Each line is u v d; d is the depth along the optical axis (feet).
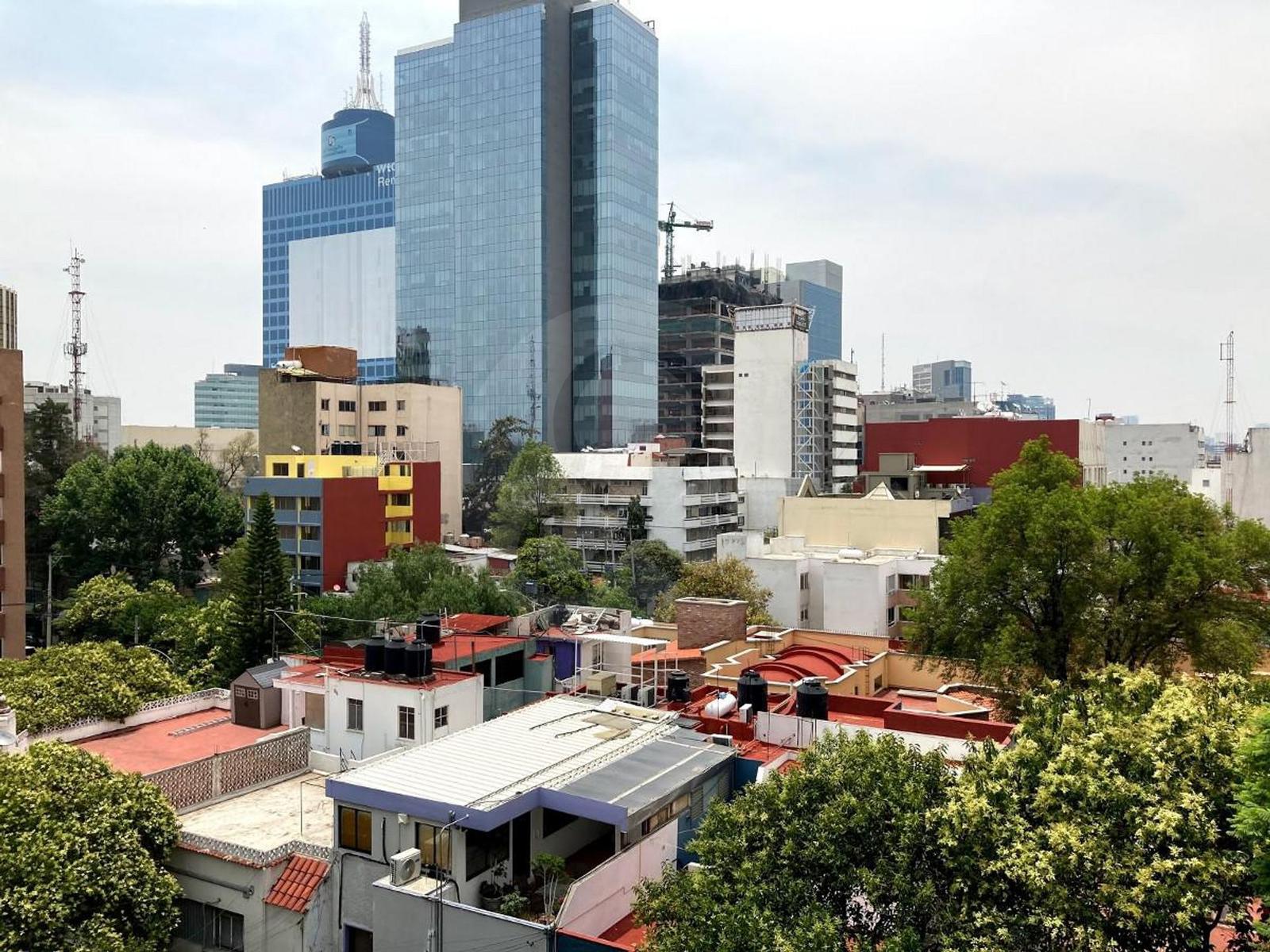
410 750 94.58
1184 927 58.54
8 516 225.35
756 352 564.30
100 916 85.15
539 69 620.08
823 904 65.62
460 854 79.25
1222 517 167.43
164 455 346.54
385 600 226.17
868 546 322.55
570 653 158.40
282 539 327.47
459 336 646.33
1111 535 153.07
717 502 435.94
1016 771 70.28
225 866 93.50
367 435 449.06
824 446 584.81
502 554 361.92
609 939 75.66
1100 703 81.30
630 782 84.94
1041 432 403.75
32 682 133.18
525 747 95.55
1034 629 156.15
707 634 173.37
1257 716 65.00
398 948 76.38
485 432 633.20
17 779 92.12
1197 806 61.67
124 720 135.44
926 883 63.00
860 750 74.43
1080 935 58.18
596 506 420.36
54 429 347.15
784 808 70.54
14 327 366.84
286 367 433.07
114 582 255.09
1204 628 141.90
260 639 199.62
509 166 629.51
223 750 123.24
